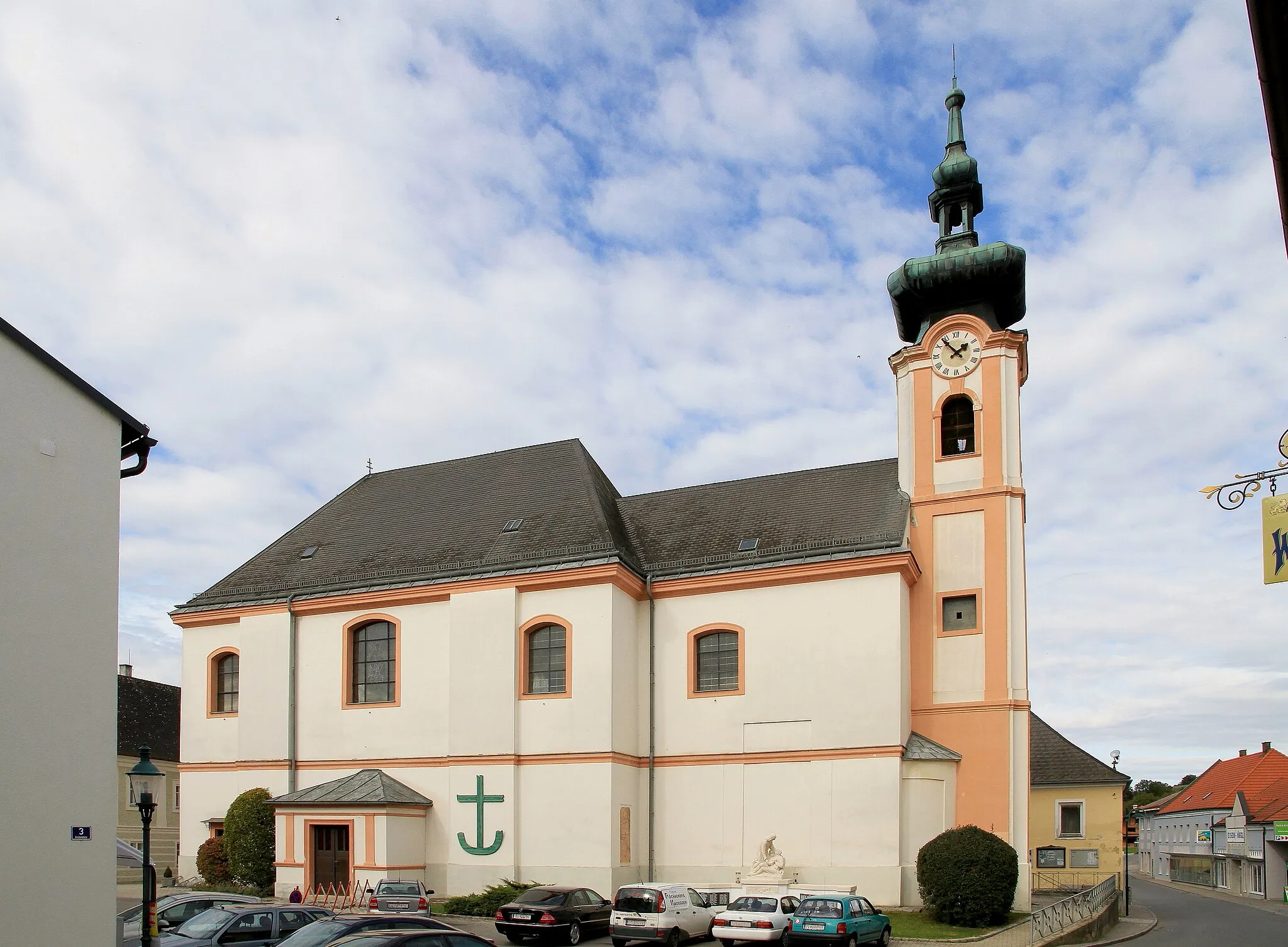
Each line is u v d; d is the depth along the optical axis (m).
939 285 34.34
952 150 36.59
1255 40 7.00
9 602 14.59
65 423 15.59
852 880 29.14
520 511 36.38
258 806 33.78
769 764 30.78
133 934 19.44
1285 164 8.12
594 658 31.23
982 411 32.88
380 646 34.88
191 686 37.44
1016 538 31.80
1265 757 76.19
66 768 14.92
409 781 33.00
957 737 30.72
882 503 33.56
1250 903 56.97
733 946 23.45
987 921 26.23
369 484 42.16
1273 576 11.44
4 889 13.99
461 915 28.41
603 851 29.92
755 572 31.77
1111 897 34.94
